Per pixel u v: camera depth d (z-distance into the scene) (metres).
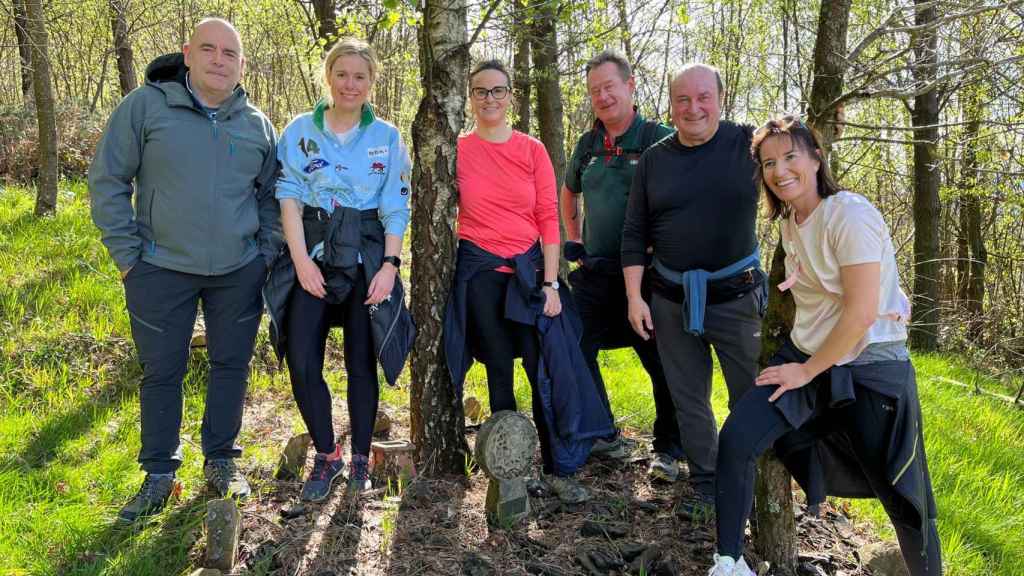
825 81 2.80
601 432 3.29
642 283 3.44
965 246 14.02
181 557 2.63
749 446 2.37
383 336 2.98
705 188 2.99
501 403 3.29
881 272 2.30
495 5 3.14
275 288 3.00
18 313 4.74
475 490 3.34
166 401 3.02
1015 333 12.99
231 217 3.01
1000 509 3.75
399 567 2.66
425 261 3.32
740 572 2.36
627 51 11.67
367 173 3.02
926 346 11.22
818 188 2.36
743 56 14.02
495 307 3.22
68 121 11.44
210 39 2.87
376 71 3.01
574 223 4.04
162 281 2.96
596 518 3.12
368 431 3.15
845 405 2.36
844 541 3.08
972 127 7.97
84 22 14.76
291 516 2.96
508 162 3.17
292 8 10.91
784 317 2.65
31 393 4.00
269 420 4.08
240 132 3.03
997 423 5.71
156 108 2.89
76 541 2.69
